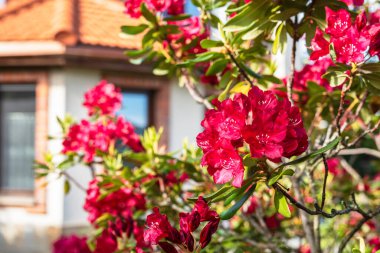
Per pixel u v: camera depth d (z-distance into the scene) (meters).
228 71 2.52
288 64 4.55
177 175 3.36
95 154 3.55
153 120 9.29
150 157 3.17
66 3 9.27
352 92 2.66
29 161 8.89
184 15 2.71
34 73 8.66
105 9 9.62
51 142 8.52
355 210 2.03
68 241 3.77
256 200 3.49
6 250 8.61
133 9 2.86
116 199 3.19
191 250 1.76
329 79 1.98
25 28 8.90
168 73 3.03
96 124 3.55
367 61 1.96
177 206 3.32
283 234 4.05
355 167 8.33
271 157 1.51
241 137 1.56
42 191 8.52
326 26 2.11
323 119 2.96
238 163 1.57
